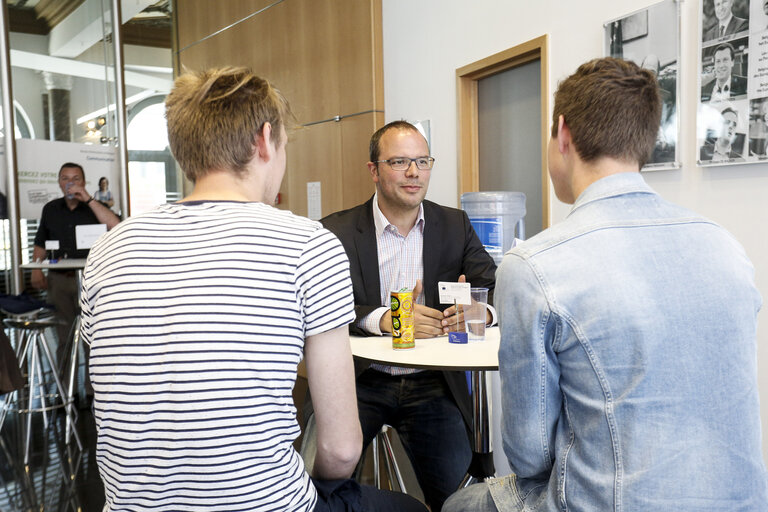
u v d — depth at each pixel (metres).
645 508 0.83
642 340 0.84
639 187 0.96
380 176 2.04
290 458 0.92
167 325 0.85
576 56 2.89
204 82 1.01
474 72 3.62
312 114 5.12
